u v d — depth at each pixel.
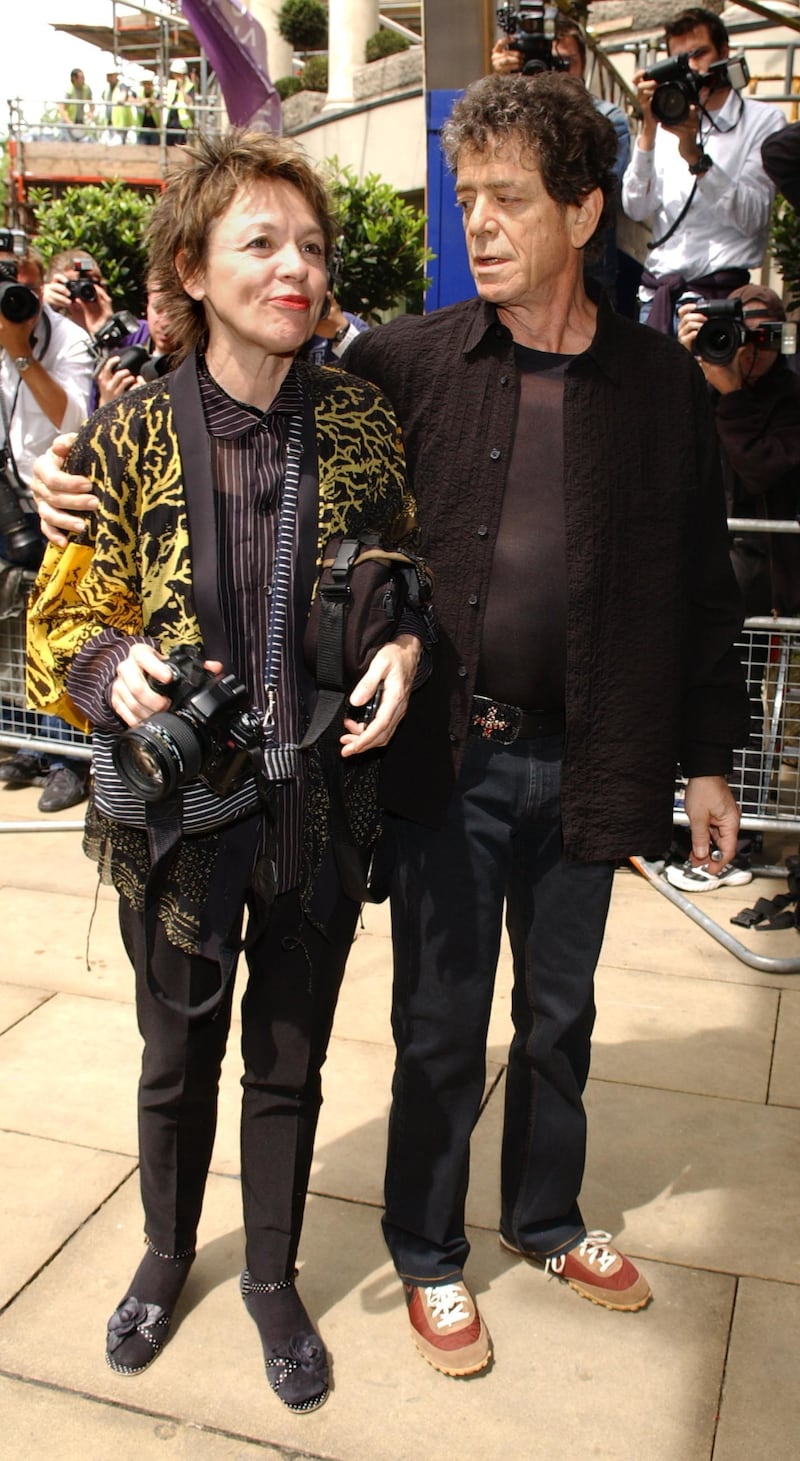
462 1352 2.17
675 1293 2.37
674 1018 3.37
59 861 4.41
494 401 1.98
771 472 3.97
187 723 1.68
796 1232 2.54
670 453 2.01
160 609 1.85
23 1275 2.39
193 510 1.82
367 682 1.78
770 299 4.12
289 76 15.43
